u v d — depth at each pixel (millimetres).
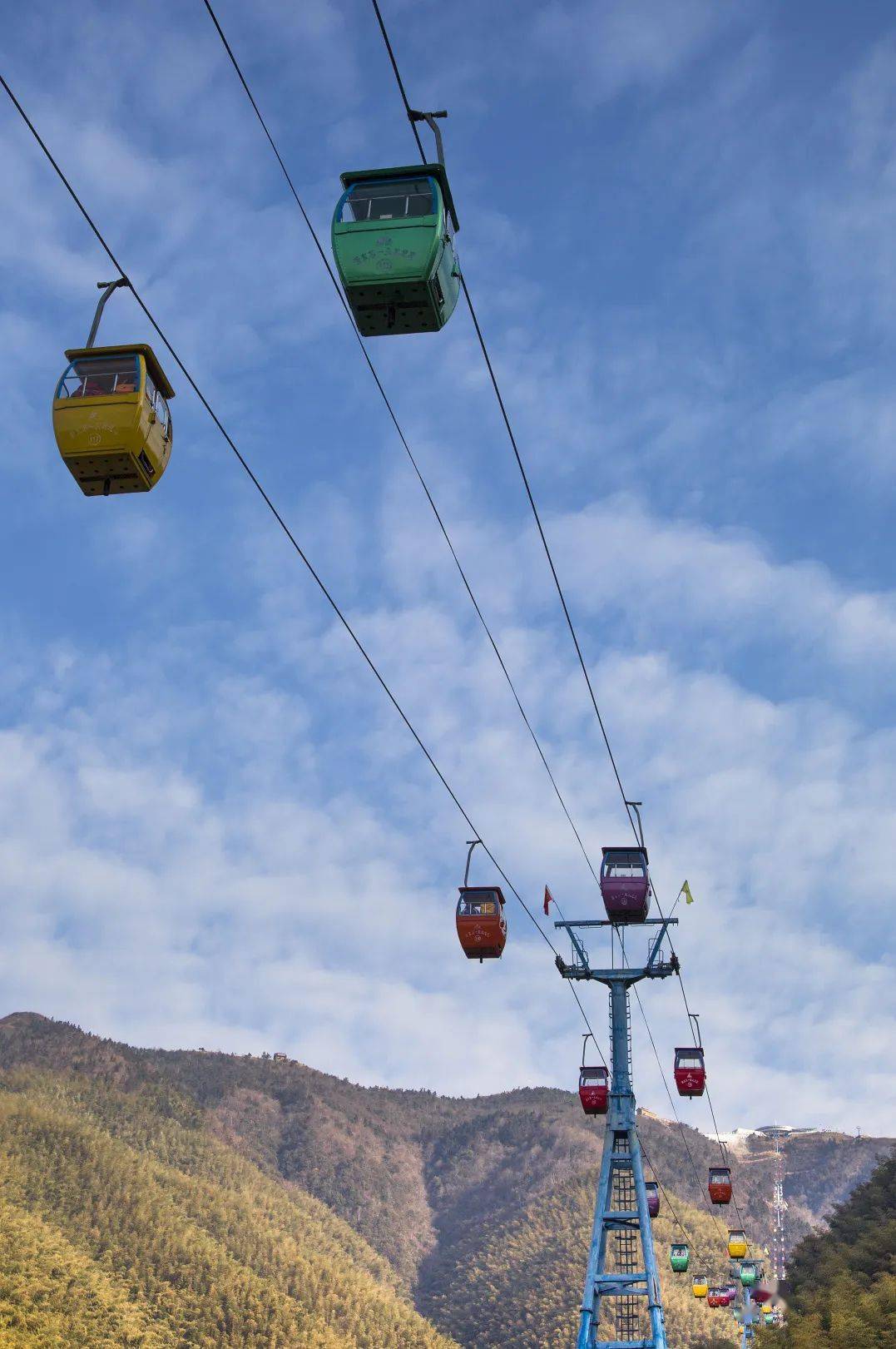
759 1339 104750
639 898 44156
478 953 39906
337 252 19266
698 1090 66625
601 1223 59562
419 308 19688
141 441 18969
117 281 19266
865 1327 91375
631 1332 58562
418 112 19469
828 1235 126688
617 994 63125
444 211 19625
